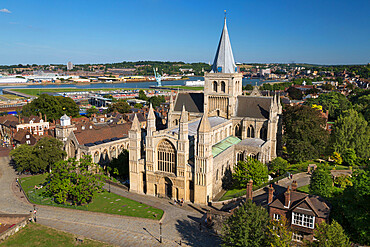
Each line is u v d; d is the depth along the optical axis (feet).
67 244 242.17
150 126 336.90
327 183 283.79
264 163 389.80
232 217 211.61
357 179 208.74
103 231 267.18
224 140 408.26
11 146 595.88
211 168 319.88
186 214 298.76
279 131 445.78
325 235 179.73
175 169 331.16
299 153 406.21
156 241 250.16
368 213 205.36
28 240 247.50
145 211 305.73
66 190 309.63
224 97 431.43
